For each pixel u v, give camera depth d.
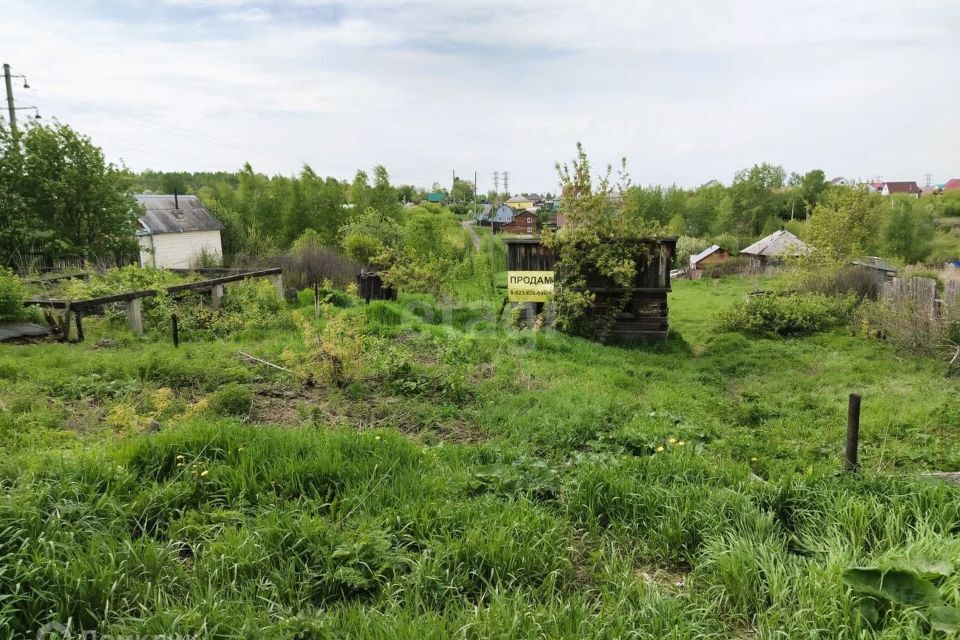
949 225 68.25
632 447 5.97
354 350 8.26
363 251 26.89
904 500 4.12
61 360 8.31
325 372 7.96
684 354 12.97
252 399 7.14
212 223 33.22
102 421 6.17
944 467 5.73
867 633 2.86
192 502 3.91
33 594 2.84
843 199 26.09
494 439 6.32
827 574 3.25
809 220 27.17
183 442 4.53
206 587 3.10
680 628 2.97
